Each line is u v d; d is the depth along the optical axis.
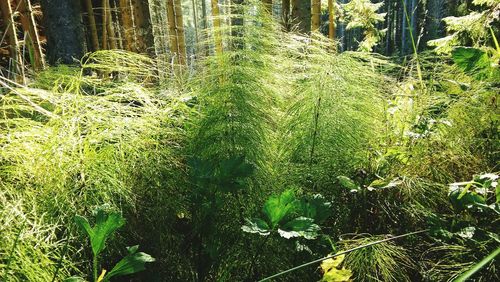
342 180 1.58
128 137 1.55
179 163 1.66
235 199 1.59
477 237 1.38
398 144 1.98
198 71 2.02
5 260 1.04
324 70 1.83
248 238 1.50
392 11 19.88
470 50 1.67
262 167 1.69
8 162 1.47
